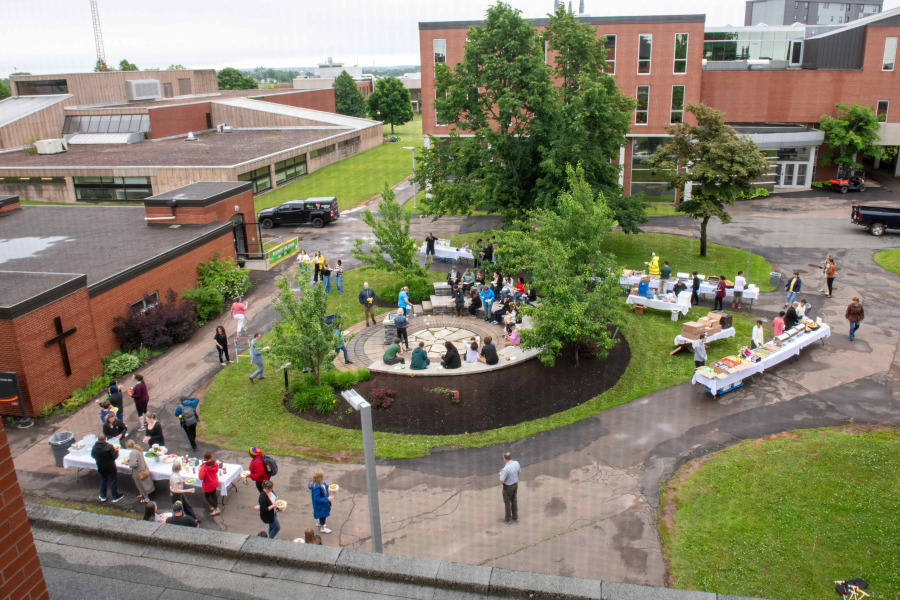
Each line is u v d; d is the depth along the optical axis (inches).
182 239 1024.9
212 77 3496.6
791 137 1742.1
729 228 1449.3
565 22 1181.7
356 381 737.0
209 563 257.1
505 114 1124.5
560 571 442.3
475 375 746.8
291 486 558.6
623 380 738.8
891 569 434.3
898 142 1788.9
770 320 912.3
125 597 239.5
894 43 1742.1
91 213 1270.9
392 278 1130.0
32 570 193.8
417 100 5713.6
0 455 181.0
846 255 1216.8
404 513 514.3
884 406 661.9
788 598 411.8
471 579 242.1
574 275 804.6
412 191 2001.7
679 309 909.2
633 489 538.9
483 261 1037.8
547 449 604.1
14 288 711.1
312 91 3363.7
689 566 445.1
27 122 2314.2
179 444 631.8
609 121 1136.8
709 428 631.2
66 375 730.2
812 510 499.5
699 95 1702.8
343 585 244.7
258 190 2007.9
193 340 902.4
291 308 697.6
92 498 548.7
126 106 2608.3
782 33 1908.2
